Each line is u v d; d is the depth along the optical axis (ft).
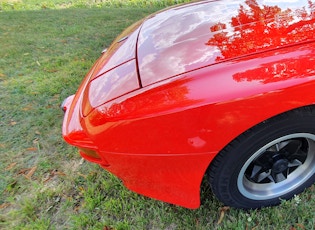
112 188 7.22
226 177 5.42
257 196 6.02
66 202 7.14
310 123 5.18
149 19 7.69
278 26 5.63
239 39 5.50
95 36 16.51
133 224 6.44
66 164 8.20
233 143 5.01
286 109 4.79
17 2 34.55
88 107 5.64
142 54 6.03
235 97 4.64
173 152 5.02
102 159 5.52
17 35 17.58
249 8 6.40
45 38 16.75
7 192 7.60
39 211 7.03
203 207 6.48
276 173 5.97
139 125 4.90
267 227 5.96
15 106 10.80
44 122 9.86
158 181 5.48
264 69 4.84
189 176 5.34
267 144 5.23
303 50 5.03
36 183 7.73
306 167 6.08
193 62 5.29
